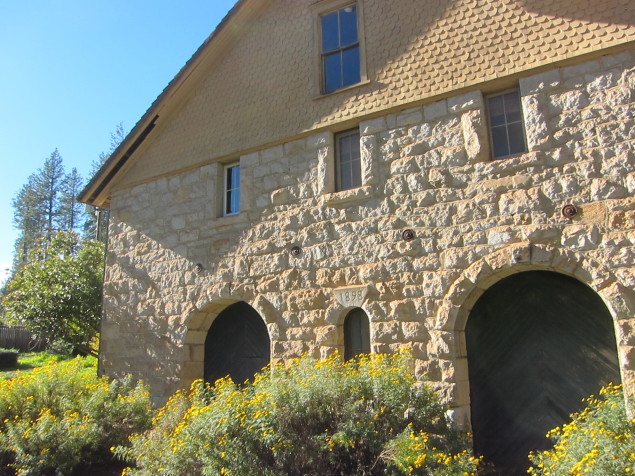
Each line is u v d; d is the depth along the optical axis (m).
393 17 8.95
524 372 7.38
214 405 6.45
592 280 6.59
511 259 7.10
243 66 10.71
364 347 8.52
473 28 8.13
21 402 8.73
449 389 7.25
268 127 9.98
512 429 7.33
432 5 8.59
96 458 8.28
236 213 10.41
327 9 9.81
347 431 5.81
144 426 8.72
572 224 6.86
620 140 6.79
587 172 6.91
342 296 8.48
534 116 7.39
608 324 6.91
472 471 5.78
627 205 6.59
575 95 7.19
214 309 10.42
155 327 10.75
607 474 4.37
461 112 8.00
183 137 11.27
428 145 8.18
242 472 5.70
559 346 7.21
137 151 11.84
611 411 5.47
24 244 51.47
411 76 8.52
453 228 7.71
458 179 7.81
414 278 7.89
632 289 6.33
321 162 9.19
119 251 11.76
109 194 12.45
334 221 8.84
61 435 7.73
